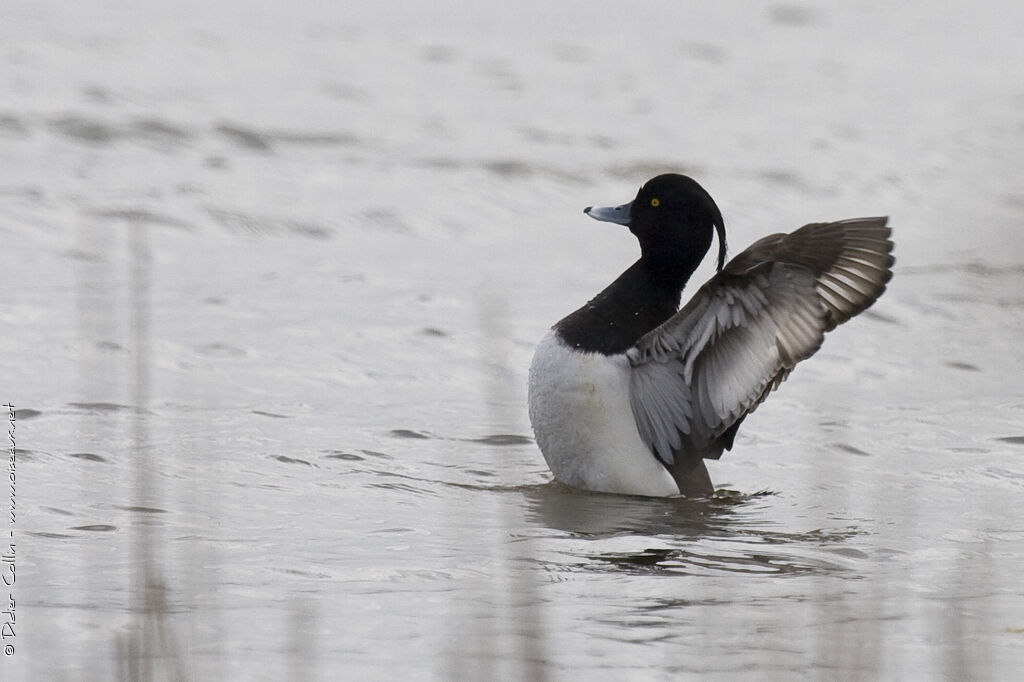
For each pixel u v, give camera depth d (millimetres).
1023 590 7613
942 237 20406
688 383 9414
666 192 9812
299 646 6395
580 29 35469
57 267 15875
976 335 15062
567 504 9336
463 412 11680
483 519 8828
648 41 34969
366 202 20078
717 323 9148
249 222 18594
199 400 11375
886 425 11758
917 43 37844
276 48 30125
